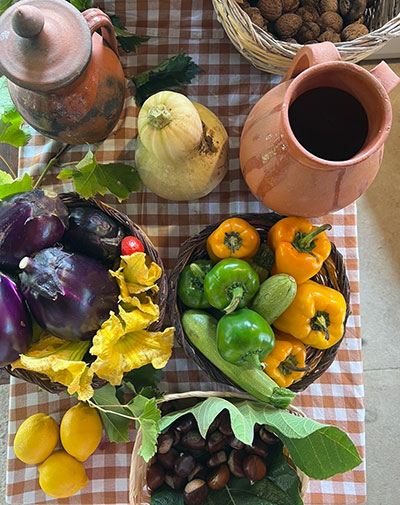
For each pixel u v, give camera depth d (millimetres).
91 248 623
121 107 669
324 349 708
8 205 581
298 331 667
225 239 654
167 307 743
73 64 522
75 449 695
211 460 688
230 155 777
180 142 584
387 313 1087
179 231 774
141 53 771
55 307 564
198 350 688
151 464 691
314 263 646
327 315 671
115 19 734
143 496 713
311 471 612
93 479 750
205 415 589
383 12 716
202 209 776
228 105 776
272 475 676
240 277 626
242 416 589
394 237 1087
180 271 677
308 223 660
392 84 540
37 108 597
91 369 570
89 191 638
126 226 649
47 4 530
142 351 604
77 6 689
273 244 661
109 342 565
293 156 549
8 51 518
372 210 1086
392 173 1081
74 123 618
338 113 598
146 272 594
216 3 666
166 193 699
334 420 765
